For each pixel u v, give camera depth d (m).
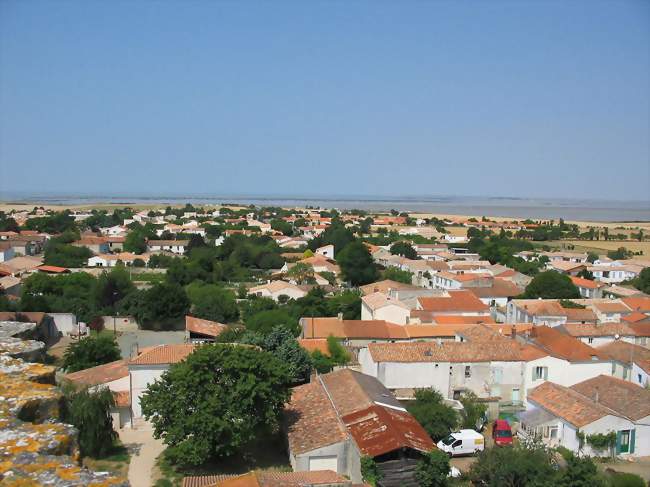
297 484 26.44
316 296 89.44
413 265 119.69
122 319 78.50
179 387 34.53
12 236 156.75
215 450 33.34
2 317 64.81
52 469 10.84
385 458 31.34
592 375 51.44
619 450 39.75
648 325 64.56
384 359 49.09
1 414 12.74
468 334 58.75
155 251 155.25
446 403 46.06
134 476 32.44
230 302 83.62
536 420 42.41
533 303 76.62
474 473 34.28
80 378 44.25
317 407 38.97
